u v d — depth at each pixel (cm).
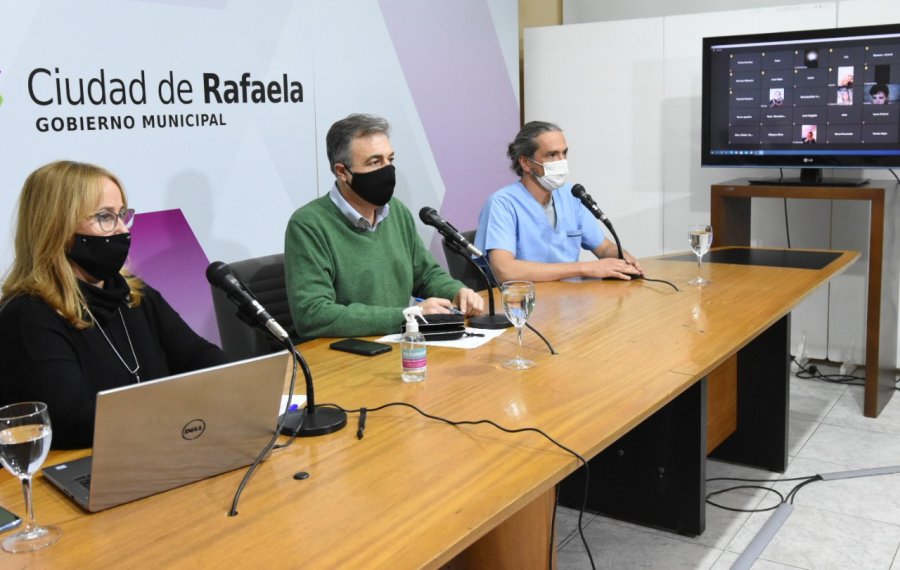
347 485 143
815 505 297
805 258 358
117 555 121
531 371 206
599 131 489
